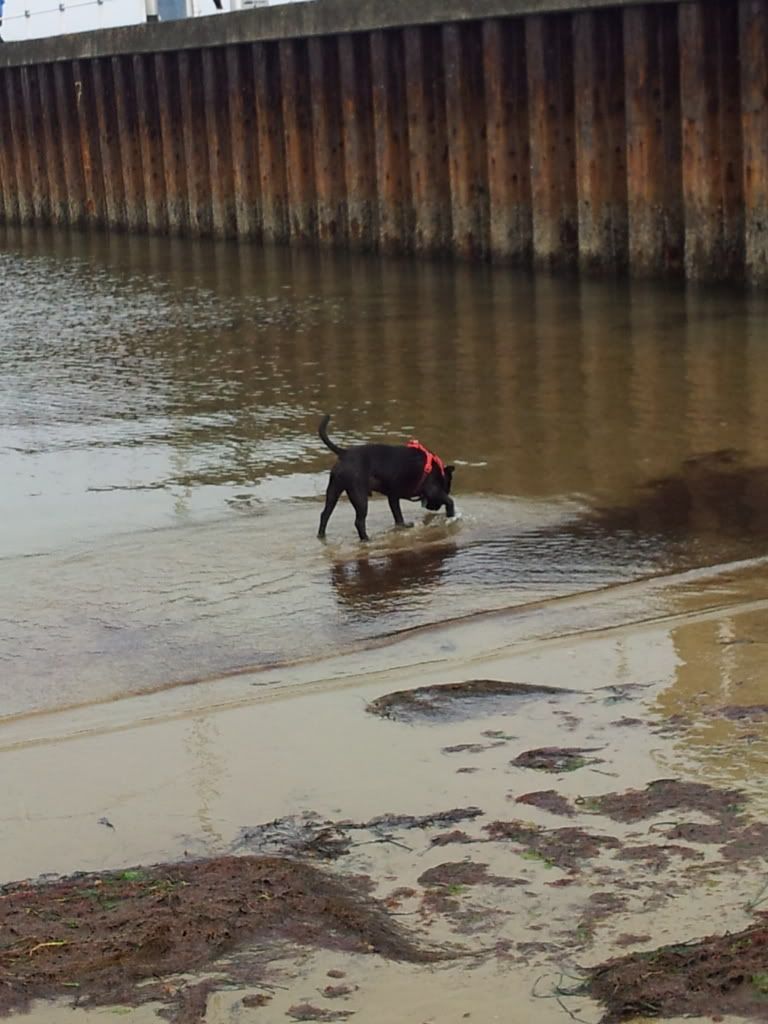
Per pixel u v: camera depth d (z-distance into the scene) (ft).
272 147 87.40
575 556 29.94
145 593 28.71
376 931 13.92
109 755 19.79
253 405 46.55
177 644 25.57
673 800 16.65
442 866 15.33
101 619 27.22
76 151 109.09
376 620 26.35
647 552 29.96
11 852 16.61
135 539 32.71
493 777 17.81
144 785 18.53
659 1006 12.22
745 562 28.86
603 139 66.90
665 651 22.86
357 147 80.38
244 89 88.94
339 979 13.08
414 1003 12.63
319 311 65.21
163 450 41.14
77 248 98.84
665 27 63.41
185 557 31.12
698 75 60.95
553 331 56.39
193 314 67.00
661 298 62.13
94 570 30.42
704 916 13.89
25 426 44.96
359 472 31.71
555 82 68.69
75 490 37.27
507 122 71.26
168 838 16.78
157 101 97.86
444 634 25.11
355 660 23.99
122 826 17.22
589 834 15.87
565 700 20.65
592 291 65.31
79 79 105.91
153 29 94.94
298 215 85.71
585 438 40.04
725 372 47.29
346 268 78.43
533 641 24.18
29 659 25.09
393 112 77.77
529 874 15.01
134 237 103.04
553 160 69.51
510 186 72.02
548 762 18.17
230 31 87.15
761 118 58.85
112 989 13.05
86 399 48.80
